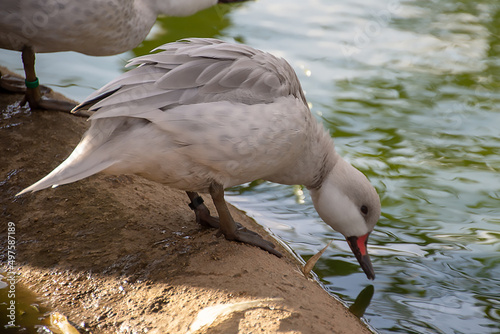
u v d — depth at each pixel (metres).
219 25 10.20
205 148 4.23
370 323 4.70
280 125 4.48
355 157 7.30
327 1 11.35
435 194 6.76
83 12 5.52
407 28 10.35
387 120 8.03
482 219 6.40
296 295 4.30
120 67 8.90
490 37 10.10
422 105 8.35
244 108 4.32
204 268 4.49
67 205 5.23
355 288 5.20
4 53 8.95
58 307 4.29
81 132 6.15
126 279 4.48
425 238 6.09
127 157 4.13
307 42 9.73
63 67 8.77
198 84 4.29
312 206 6.58
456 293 5.18
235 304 4.05
